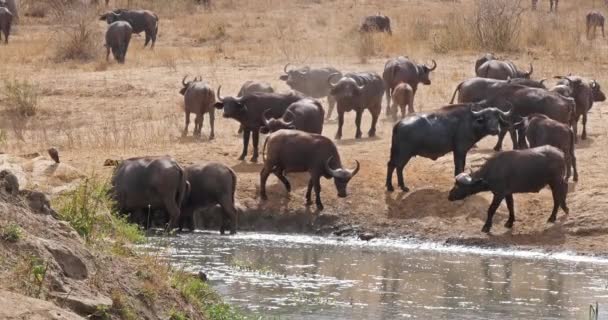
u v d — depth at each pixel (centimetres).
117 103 4884
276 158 3553
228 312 2050
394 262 3053
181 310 1825
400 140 3566
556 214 3388
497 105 3906
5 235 1586
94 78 5375
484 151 3938
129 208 3384
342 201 3588
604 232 3300
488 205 3497
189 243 3216
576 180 3597
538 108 3850
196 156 3909
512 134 3834
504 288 2730
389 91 4609
